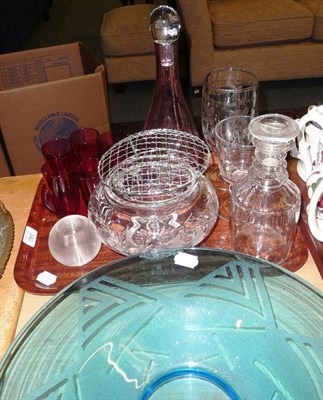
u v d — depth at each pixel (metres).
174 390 0.50
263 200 0.65
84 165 0.80
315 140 0.68
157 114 0.79
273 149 0.57
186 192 0.64
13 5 2.84
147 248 0.64
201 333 0.54
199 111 2.14
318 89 2.32
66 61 1.48
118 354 0.52
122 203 0.64
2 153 1.37
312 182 0.63
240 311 0.55
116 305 0.56
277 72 2.18
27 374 0.49
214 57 2.11
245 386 0.50
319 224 0.64
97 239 0.68
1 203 0.74
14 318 0.60
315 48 2.10
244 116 0.79
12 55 1.44
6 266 0.68
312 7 2.09
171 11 0.70
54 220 0.75
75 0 3.92
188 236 0.66
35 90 1.24
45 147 0.79
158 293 0.57
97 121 1.35
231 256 0.60
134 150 0.73
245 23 2.03
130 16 2.16
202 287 0.57
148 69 2.21
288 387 0.48
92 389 0.49
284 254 0.66
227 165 0.76
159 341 0.53
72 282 0.59
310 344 0.50
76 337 0.53
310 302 0.54
